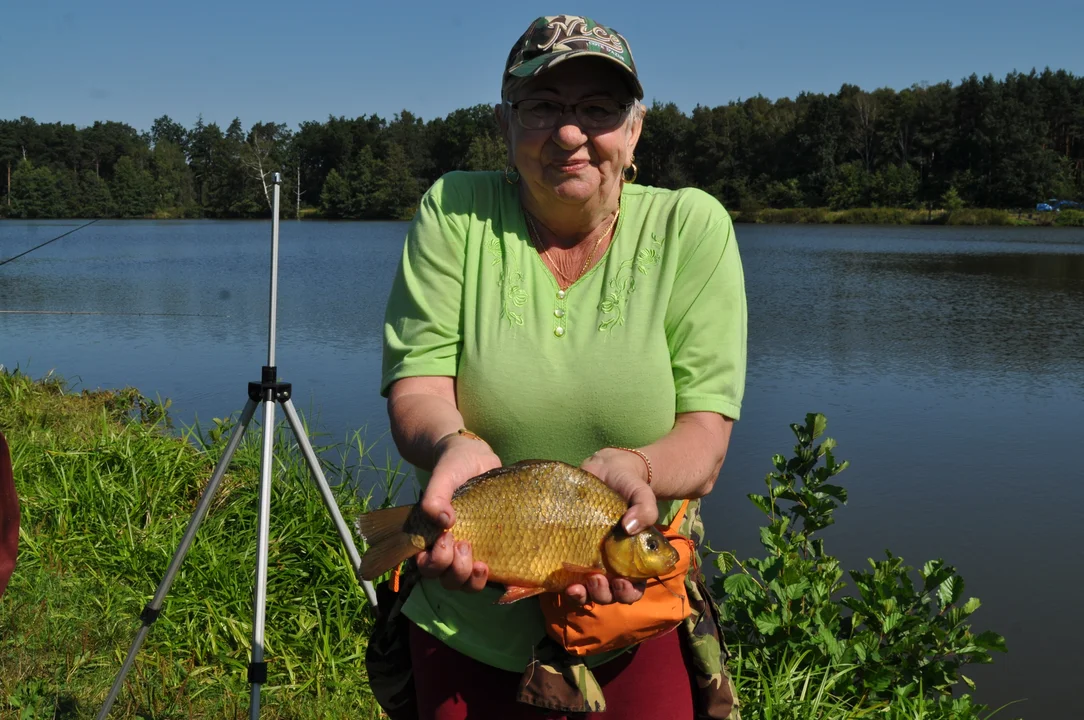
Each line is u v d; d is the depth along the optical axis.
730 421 2.17
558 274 2.18
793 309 20.11
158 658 4.07
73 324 17.52
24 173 66.12
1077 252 40.16
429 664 2.14
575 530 1.89
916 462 8.83
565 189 2.06
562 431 2.12
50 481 6.01
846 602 4.10
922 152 94.50
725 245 2.14
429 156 91.75
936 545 6.84
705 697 2.21
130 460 6.20
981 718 4.74
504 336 2.14
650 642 2.12
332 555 4.92
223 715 3.75
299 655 4.30
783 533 4.40
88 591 4.67
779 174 92.19
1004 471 8.57
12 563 2.71
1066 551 6.74
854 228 73.00
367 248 43.78
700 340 2.13
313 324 17.48
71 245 45.56
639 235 2.17
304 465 6.23
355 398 10.85
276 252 3.49
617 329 2.11
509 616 2.08
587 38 2.02
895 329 17.17
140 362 13.61
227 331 16.56
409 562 2.14
